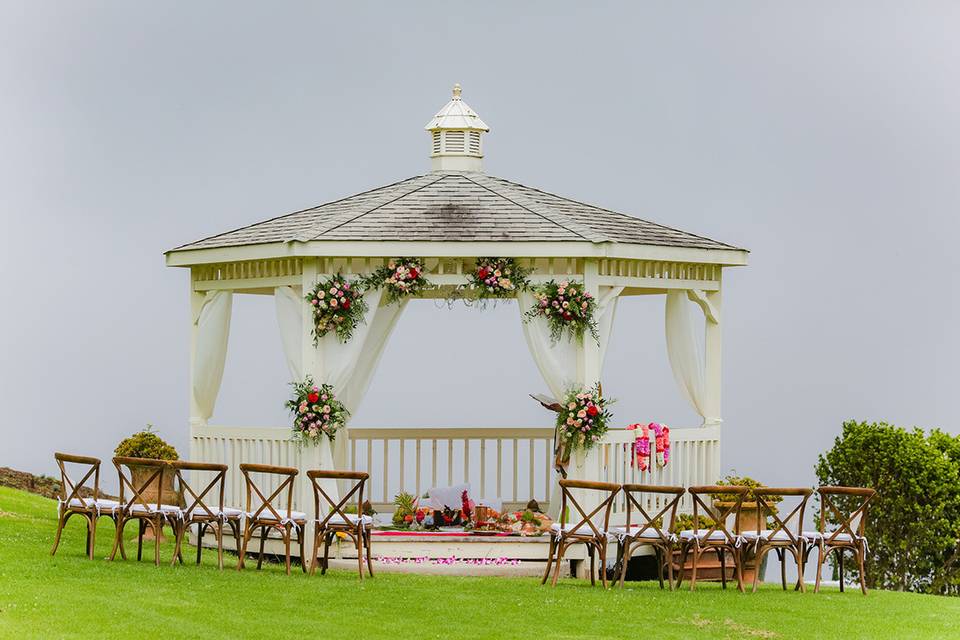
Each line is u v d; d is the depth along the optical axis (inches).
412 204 607.5
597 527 574.9
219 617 444.8
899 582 660.7
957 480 656.4
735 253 632.4
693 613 482.9
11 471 852.6
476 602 490.9
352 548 587.8
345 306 576.4
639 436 596.4
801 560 544.7
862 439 667.4
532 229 580.1
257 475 599.8
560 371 579.2
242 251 595.8
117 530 554.3
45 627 415.5
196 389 629.9
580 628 450.9
